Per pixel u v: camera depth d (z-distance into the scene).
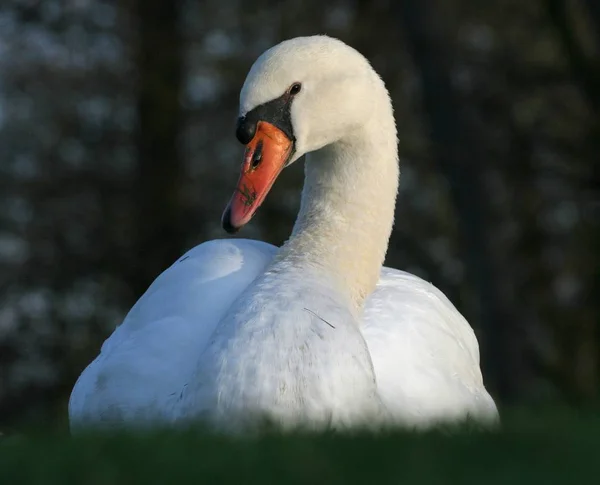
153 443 4.55
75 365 18.91
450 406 6.79
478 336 18.31
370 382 5.72
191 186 19.97
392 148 6.96
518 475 4.02
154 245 19.52
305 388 5.54
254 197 6.45
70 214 19.52
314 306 5.76
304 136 6.62
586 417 5.65
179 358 6.57
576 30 17.47
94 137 19.58
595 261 17.33
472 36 18.86
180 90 19.73
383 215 6.91
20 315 19.09
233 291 6.88
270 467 4.14
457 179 17.47
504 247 17.47
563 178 17.72
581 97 17.97
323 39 6.77
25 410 18.81
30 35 18.98
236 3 19.52
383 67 19.59
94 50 19.30
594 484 3.95
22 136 19.09
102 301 19.50
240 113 6.62
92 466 4.18
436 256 19.28
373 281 6.88
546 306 18.03
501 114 18.00
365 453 4.33
